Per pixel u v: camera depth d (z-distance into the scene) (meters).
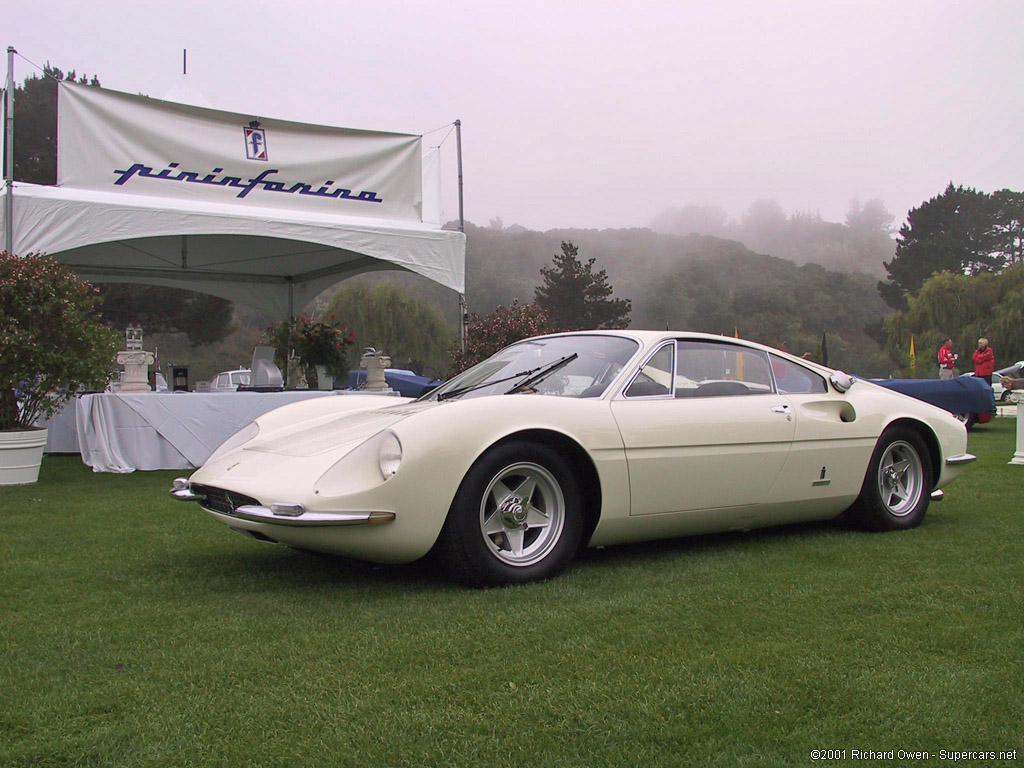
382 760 1.79
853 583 3.23
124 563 3.73
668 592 3.10
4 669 2.35
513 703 2.07
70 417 8.79
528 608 2.89
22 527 4.65
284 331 9.25
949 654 2.43
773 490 3.88
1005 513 4.88
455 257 9.00
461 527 3.07
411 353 44.53
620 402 3.53
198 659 2.41
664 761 1.79
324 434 3.56
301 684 2.21
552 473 3.28
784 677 2.25
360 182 8.62
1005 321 40.78
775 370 4.12
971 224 61.53
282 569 3.59
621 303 42.22
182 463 7.46
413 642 2.54
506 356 4.18
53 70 29.66
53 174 29.14
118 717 2.02
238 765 1.77
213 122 7.86
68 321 6.38
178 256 10.79
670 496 3.56
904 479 4.47
